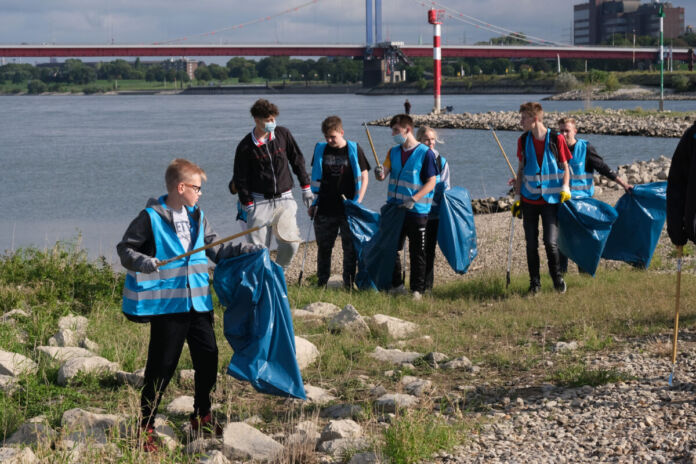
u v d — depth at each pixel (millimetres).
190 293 4371
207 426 4672
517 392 5297
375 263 9125
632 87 122688
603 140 42906
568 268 10680
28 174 31469
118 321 7672
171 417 5012
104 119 85938
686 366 5422
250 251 4637
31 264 9805
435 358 6145
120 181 28984
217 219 18828
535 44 162250
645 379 5191
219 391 5449
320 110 97625
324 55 151375
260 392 5016
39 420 4832
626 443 4066
